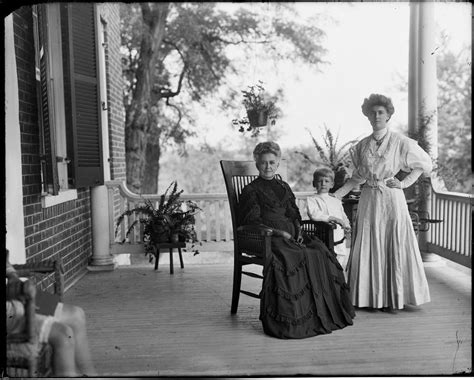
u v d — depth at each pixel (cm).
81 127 491
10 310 250
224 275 571
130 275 575
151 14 1259
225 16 1367
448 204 555
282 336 358
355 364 312
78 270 560
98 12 592
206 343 352
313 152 1441
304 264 372
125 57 1314
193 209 602
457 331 369
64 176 440
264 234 368
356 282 416
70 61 470
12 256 335
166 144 1445
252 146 1455
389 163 408
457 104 1362
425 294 416
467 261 509
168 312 428
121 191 630
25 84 402
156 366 311
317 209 432
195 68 1386
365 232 414
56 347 251
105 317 415
